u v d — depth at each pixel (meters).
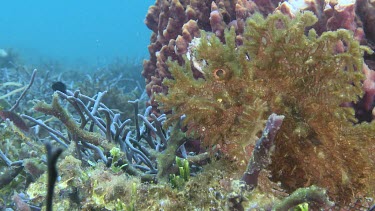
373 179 1.72
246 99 1.82
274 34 1.76
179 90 1.90
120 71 13.74
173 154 2.32
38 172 2.50
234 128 1.83
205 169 1.93
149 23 5.22
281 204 1.54
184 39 3.64
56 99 2.52
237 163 1.81
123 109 6.86
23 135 2.82
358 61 1.71
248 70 1.80
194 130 2.01
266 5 3.78
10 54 16.83
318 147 1.76
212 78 1.86
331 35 1.69
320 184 1.79
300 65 1.75
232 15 4.02
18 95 7.59
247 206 1.61
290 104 1.79
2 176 2.79
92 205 1.84
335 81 1.74
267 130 1.53
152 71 4.74
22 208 2.19
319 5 3.23
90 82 9.27
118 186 1.85
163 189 1.82
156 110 3.88
